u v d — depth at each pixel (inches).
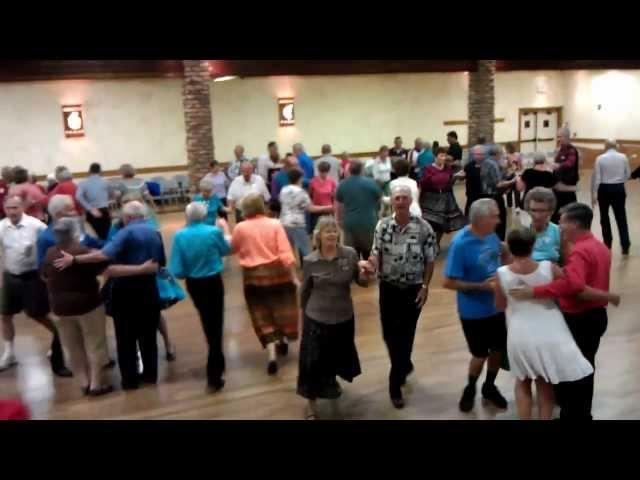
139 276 193.2
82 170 556.7
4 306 218.2
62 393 200.2
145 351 201.9
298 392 175.9
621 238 339.9
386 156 457.4
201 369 215.8
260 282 207.6
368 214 282.2
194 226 192.4
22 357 232.4
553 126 762.2
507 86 724.7
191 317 271.0
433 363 212.8
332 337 171.2
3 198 340.5
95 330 195.0
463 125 709.9
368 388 196.1
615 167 331.3
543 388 151.7
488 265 165.2
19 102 528.7
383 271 176.4
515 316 147.9
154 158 582.2
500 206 340.8
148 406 188.7
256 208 207.2
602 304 153.8
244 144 617.9
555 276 145.9
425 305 271.4
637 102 685.3
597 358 211.3
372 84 660.1
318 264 168.7
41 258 194.2
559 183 316.5
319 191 327.3
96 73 455.2
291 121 632.4
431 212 330.6
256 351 230.2
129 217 193.6
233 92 605.9
